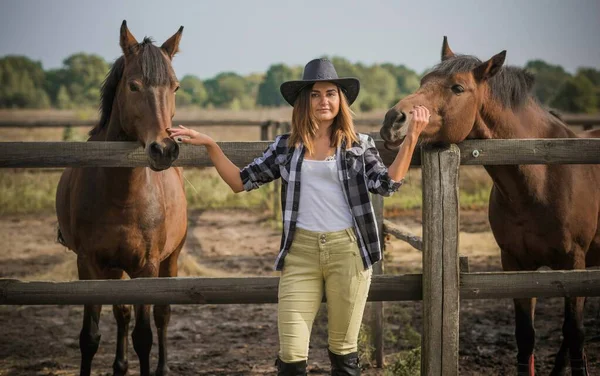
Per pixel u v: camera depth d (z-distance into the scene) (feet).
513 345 18.76
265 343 19.62
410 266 27.86
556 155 11.34
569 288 11.37
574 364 13.84
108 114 14.14
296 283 10.20
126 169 13.30
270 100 249.96
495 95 13.34
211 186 45.62
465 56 12.84
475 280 11.39
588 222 14.10
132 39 13.29
